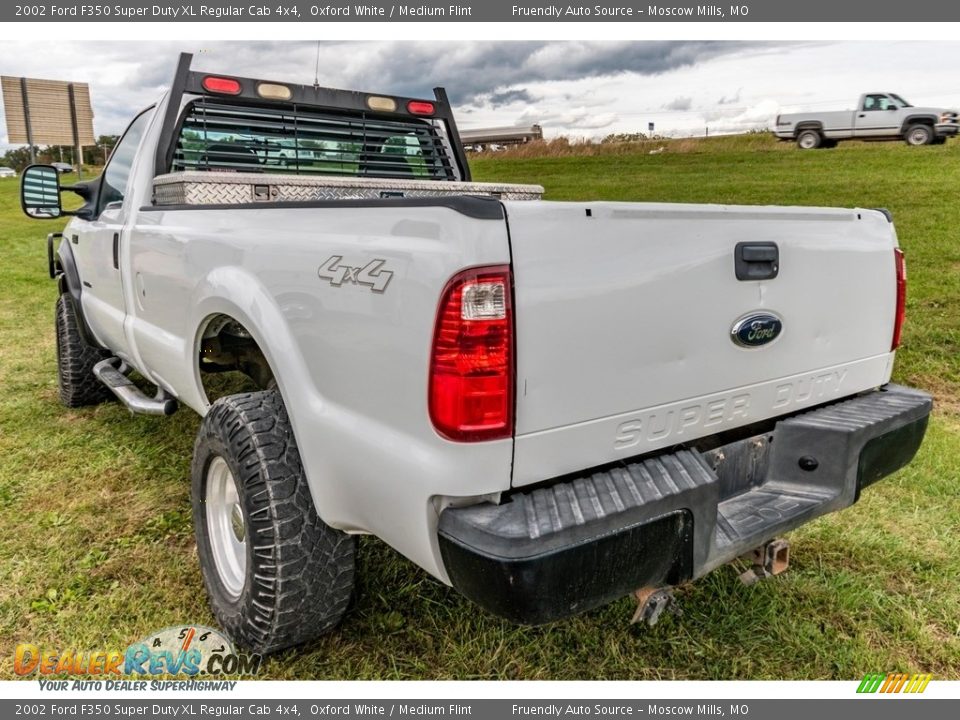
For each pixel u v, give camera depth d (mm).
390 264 1714
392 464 1716
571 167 15320
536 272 1604
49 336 6918
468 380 1558
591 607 1672
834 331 2332
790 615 2586
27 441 4168
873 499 3482
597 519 1621
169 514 3277
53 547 2994
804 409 2379
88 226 4012
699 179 13047
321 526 2146
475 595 1613
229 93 3498
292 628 2201
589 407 1736
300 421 2020
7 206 20453
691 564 1825
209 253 2529
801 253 2162
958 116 14281
